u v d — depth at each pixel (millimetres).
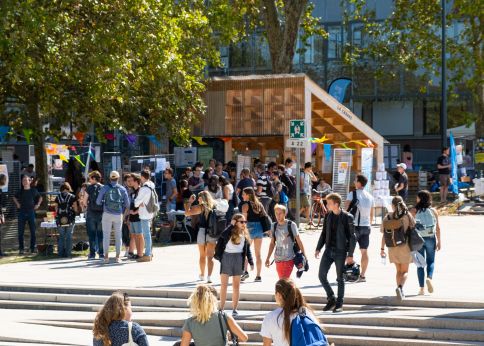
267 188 25781
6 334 14711
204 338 10016
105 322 9578
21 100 29547
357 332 14094
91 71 26406
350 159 29188
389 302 15188
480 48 45094
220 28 38062
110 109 29703
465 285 16703
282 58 39625
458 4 42781
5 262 21547
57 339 14391
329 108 33625
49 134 29922
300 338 9562
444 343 13328
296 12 39406
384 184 28438
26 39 24125
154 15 27766
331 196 14789
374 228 28594
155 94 30672
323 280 14891
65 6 25922
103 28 26641
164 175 26359
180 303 16188
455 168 35688
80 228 28531
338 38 57219
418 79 55906
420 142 57594
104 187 20969
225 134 33031
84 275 18891
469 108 55344
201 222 17562
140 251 21234
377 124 58375
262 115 32469
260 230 17672
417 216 16000
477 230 27719
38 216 29859
